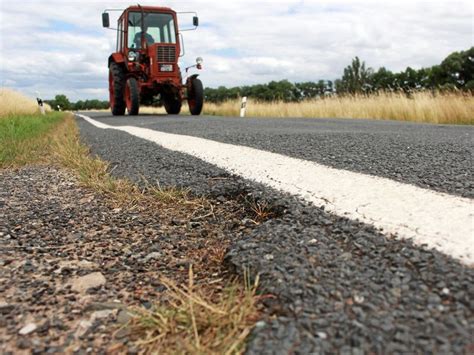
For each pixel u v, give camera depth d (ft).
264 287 3.61
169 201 7.11
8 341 3.23
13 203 7.60
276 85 170.71
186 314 3.35
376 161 8.38
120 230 5.88
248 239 4.72
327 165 8.12
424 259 3.69
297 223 4.99
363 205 5.33
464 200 5.22
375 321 2.95
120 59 39.83
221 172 8.45
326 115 42.83
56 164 12.15
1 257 4.98
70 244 5.39
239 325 3.11
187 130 18.07
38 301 3.86
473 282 3.25
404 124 22.72
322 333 2.89
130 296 3.92
